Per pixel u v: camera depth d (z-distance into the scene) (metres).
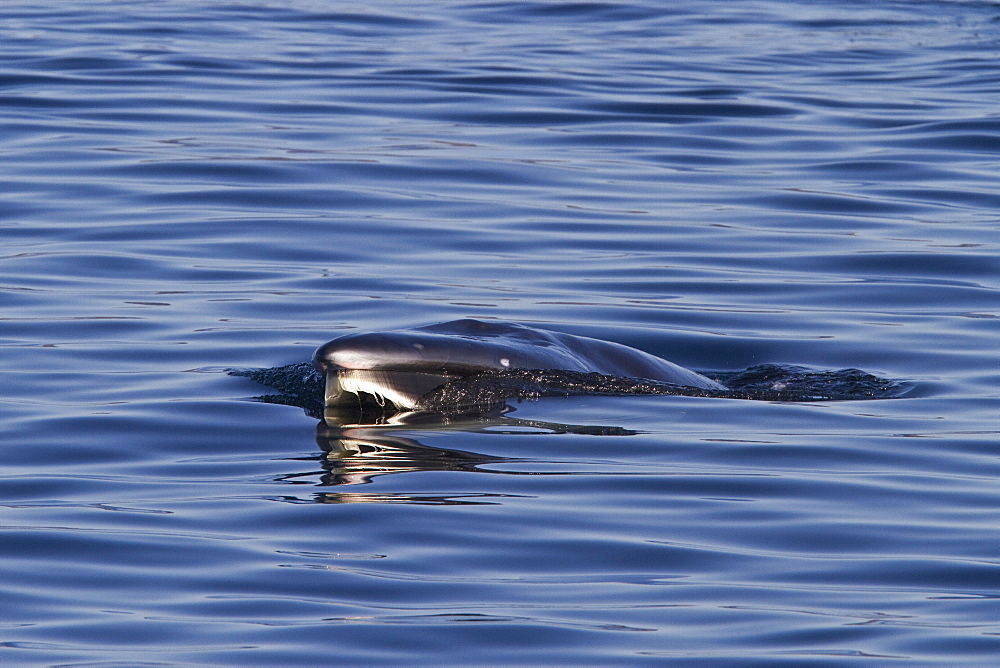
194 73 73.56
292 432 30.84
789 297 43.56
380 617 21.59
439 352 31.75
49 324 39.19
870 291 44.22
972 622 21.52
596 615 21.77
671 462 29.03
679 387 34.28
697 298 43.25
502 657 20.33
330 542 24.52
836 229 51.12
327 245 48.00
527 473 28.17
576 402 32.50
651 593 22.62
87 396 33.41
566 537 24.88
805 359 38.06
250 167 56.94
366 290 43.16
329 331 39.00
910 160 60.34
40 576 23.08
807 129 65.62
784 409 33.09
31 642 20.72
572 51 82.38
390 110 67.19
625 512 26.14
